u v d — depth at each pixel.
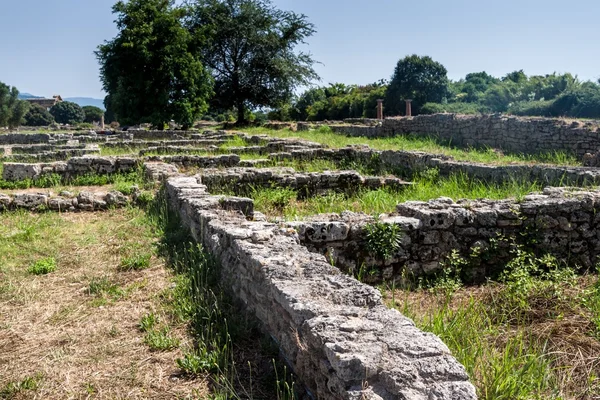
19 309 5.40
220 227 5.96
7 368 4.20
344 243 6.50
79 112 92.94
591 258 7.28
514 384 3.65
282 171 12.32
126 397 3.73
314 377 3.38
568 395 4.02
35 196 9.91
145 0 32.41
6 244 7.65
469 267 6.85
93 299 5.61
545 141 17.56
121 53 31.98
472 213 6.91
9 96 66.56
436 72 45.84
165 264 6.62
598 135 15.81
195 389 3.78
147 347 4.46
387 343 3.08
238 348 4.30
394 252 6.61
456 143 21.83
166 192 10.23
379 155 15.77
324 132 30.55
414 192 10.95
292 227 6.29
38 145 20.03
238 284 5.09
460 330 4.65
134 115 33.34
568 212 7.23
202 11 40.34
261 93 43.03
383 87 51.22
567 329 5.02
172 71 32.41
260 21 40.97
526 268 6.52
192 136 26.48
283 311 3.95
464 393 2.69
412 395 2.70
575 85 36.47
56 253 7.32
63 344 4.59
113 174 12.79
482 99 42.50
